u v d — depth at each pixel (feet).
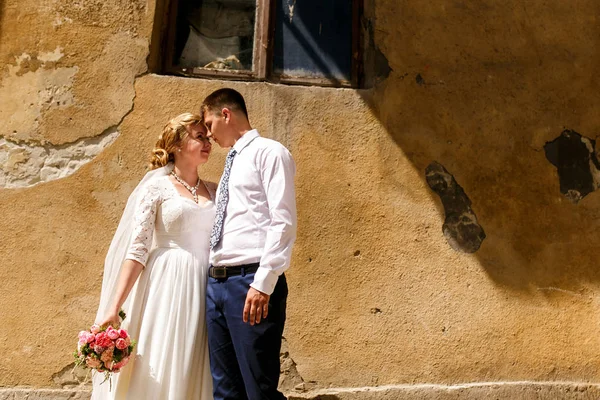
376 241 11.78
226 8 13.29
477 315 11.64
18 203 11.43
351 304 11.47
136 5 12.46
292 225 8.72
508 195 12.29
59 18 12.26
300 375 11.10
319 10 13.42
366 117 12.35
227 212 9.12
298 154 12.03
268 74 12.93
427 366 11.33
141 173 11.69
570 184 12.53
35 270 11.18
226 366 8.95
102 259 11.30
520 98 12.83
